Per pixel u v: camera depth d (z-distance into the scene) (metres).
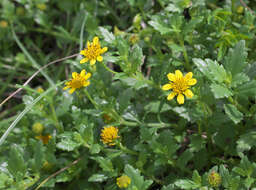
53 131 0.41
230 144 0.37
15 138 0.40
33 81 0.50
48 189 0.38
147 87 0.42
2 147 0.39
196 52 0.40
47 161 0.37
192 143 0.36
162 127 0.39
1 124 0.40
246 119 0.37
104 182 0.39
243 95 0.33
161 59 0.41
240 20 0.42
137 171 0.33
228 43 0.40
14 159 0.35
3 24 0.53
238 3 0.43
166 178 0.36
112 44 0.36
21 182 0.35
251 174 0.33
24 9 0.53
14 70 0.50
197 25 0.40
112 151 0.37
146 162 0.37
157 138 0.36
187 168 0.36
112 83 0.42
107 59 0.35
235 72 0.33
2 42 0.53
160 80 0.38
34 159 0.36
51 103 0.39
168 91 0.37
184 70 0.41
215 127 0.37
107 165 0.35
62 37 0.52
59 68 0.50
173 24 0.37
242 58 0.33
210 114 0.37
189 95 0.34
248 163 0.33
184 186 0.32
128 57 0.35
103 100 0.38
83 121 0.37
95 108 0.39
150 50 0.45
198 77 0.35
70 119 0.41
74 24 0.50
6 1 0.52
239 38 0.40
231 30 0.40
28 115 0.42
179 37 0.38
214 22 0.40
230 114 0.33
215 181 0.32
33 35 0.55
